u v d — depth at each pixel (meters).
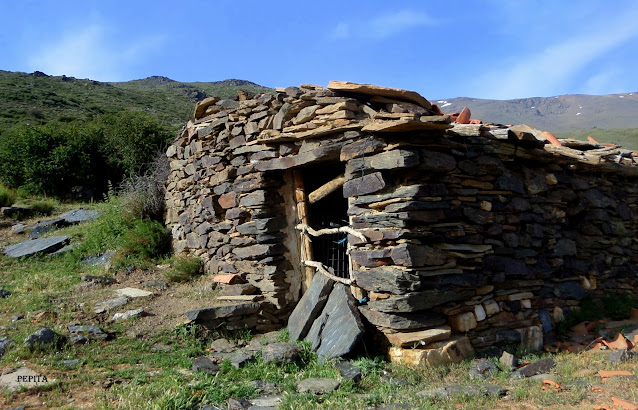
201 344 6.26
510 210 6.61
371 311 5.86
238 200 7.72
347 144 6.16
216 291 7.64
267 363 5.46
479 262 6.13
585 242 7.77
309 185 7.71
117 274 8.75
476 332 5.98
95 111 37.91
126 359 5.54
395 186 5.73
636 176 8.73
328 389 4.64
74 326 6.22
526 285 6.73
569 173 7.66
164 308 7.19
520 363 5.64
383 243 5.76
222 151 8.02
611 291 7.93
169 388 4.56
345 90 6.31
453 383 4.91
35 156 16.97
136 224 10.41
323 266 6.98
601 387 4.55
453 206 5.92
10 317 6.54
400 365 5.34
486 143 6.29
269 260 7.18
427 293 5.51
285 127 6.86
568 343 6.41
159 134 19.45
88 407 4.25
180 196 9.70
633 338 6.19
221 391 4.57
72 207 15.02
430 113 6.38
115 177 18.44
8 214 13.49
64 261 9.95
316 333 6.00
